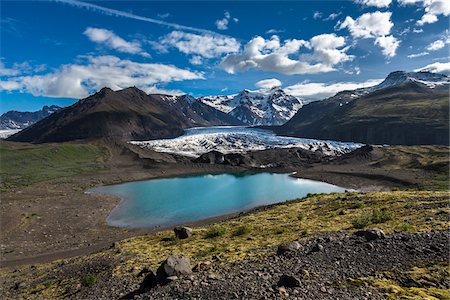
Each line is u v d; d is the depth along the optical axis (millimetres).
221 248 28000
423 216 27406
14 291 27656
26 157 156625
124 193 114062
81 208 87562
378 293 14008
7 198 97750
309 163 188625
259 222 40906
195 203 96438
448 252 17547
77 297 21656
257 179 147250
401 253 18391
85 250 53281
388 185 119375
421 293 13742
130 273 24453
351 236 22734
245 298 14336
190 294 15656
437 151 169000
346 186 124062
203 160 188375
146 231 67000
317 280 15891
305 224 34031
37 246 56688
